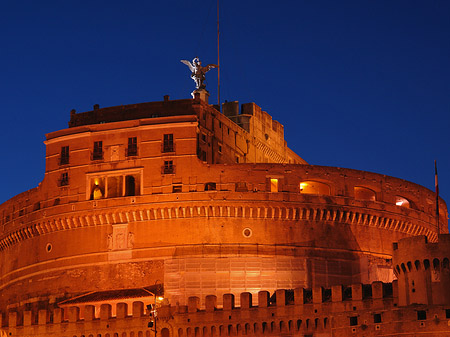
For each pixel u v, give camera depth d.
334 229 123.44
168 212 121.19
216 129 130.88
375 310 94.06
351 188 125.38
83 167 126.75
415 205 132.00
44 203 128.88
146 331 104.19
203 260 119.31
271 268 119.56
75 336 107.69
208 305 102.50
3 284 136.25
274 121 153.12
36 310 126.44
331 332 95.88
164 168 122.81
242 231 120.62
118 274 121.62
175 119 124.12
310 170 123.81
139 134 124.94
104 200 124.06
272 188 123.12
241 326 100.56
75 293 123.25
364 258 123.75
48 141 130.38
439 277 91.38
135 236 122.31
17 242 134.38
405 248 93.62
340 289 96.81
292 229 121.75
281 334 98.62
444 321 89.38
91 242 124.38
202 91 140.38
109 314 107.06
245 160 138.88
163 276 119.50
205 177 121.75
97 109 131.12
